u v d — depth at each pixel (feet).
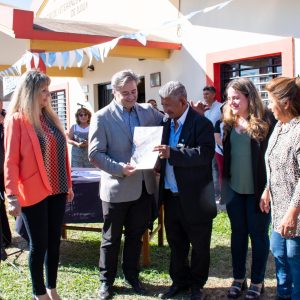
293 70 19.57
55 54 17.13
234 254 11.38
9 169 9.87
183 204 10.54
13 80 29.37
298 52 19.34
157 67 27.43
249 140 10.62
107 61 32.53
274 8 20.22
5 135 10.16
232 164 11.03
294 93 8.71
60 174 10.63
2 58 30.48
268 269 13.38
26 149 9.96
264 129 10.36
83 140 21.70
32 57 17.43
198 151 10.21
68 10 39.06
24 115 10.08
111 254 11.51
